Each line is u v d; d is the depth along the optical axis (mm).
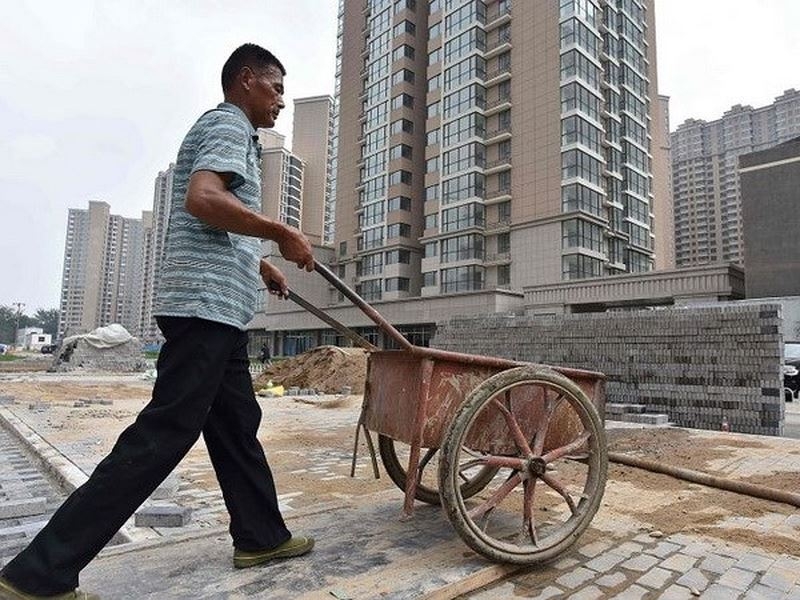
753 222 26547
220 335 1861
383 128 44219
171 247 1903
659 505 3428
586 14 33938
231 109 2021
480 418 2348
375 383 2711
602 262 33250
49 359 37344
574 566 2369
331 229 75125
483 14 37906
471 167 36719
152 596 1841
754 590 2152
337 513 2877
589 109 33031
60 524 1603
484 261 36125
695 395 8359
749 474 4500
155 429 1728
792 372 14828
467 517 2133
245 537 2117
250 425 2158
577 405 2516
